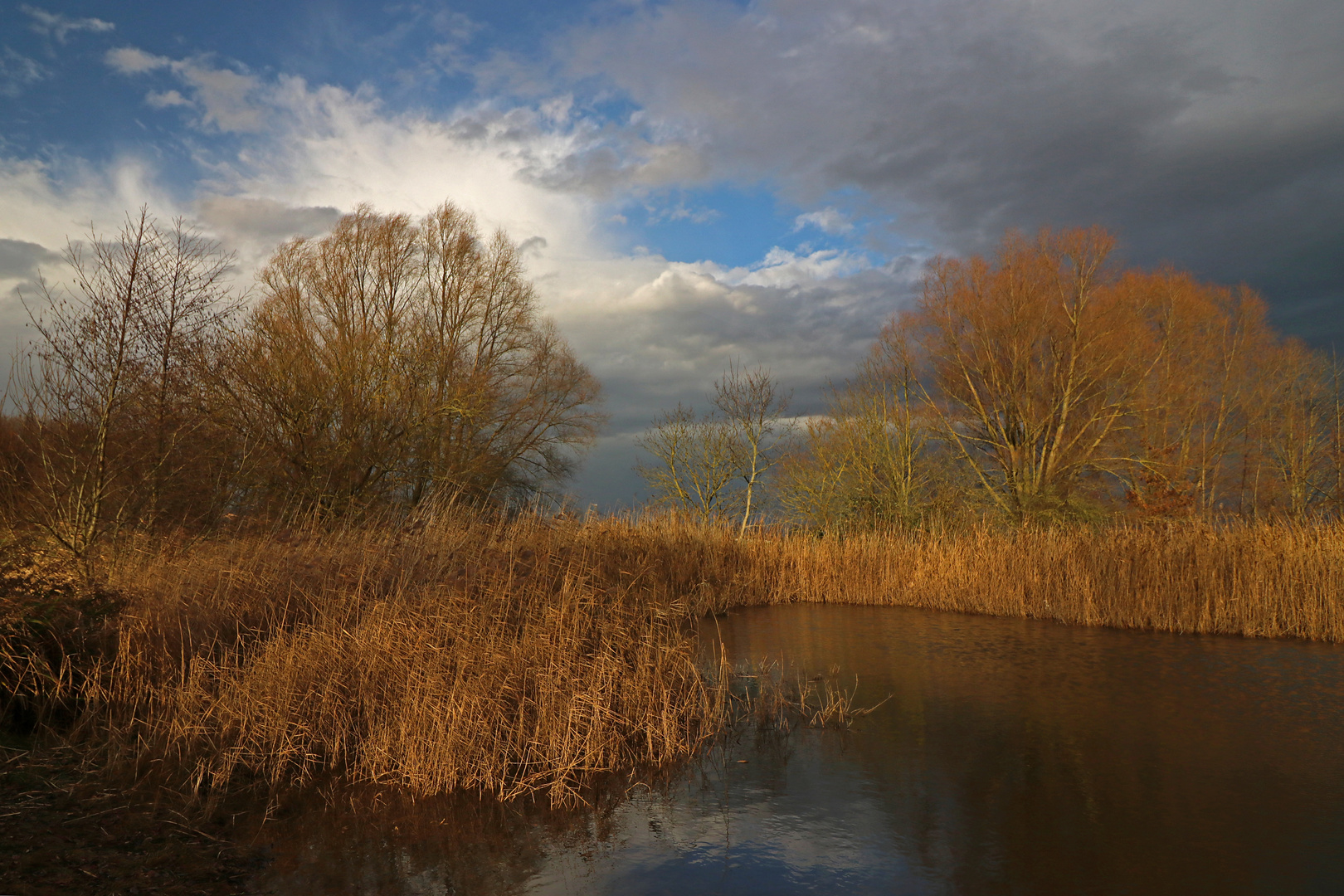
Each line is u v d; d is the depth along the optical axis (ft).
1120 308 90.38
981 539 58.29
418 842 17.34
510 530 43.70
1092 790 20.68
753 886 15.42
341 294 84.48
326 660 24.18
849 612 54.03
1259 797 20.13
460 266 92.58
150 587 31.78
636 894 15.07
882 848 17.25
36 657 26.07
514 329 95.25
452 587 29.76
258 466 58.13
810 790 20.62
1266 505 100.12
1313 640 42.27
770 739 24.91
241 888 15.03
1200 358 107.65
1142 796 20.21
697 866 16.29
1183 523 54.70
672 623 34.12
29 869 14.88
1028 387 89.20
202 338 43.39
